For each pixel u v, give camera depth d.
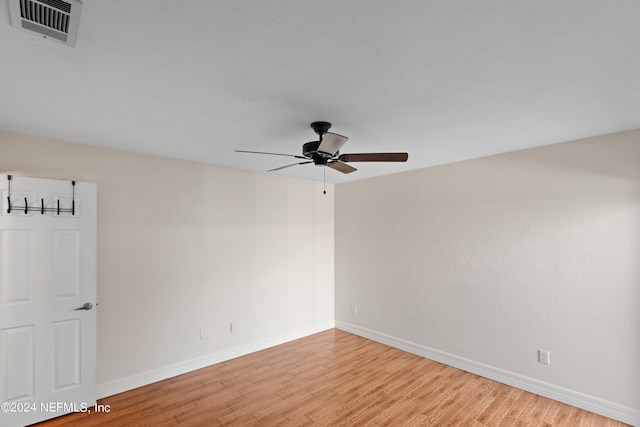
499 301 3.28
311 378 3.32
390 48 1.43
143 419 2.59
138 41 1.37
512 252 3.20
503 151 3.21
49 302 2.62
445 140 2.83
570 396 2.80
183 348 3.47
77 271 2.75
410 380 3.28
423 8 1.16
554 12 1.18
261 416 2.63
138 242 3.20
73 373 2.70
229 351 3.84
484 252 3.41
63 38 1.29
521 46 1.41
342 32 1.31
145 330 3.21
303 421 2.56
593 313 2.71
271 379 3.30
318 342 4.43
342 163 2.61
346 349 4.16
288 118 2.28
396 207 4.29
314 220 4.89
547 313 2.96
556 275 2.92
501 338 3.26
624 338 2.56
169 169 3.44
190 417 2.61
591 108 2.11
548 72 1.64
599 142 2.70
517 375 3.13
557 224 2.92
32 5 1.12
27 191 2.55
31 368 2.52
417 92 1.87
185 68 1.60
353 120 2.32
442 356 3.73
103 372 2.95
